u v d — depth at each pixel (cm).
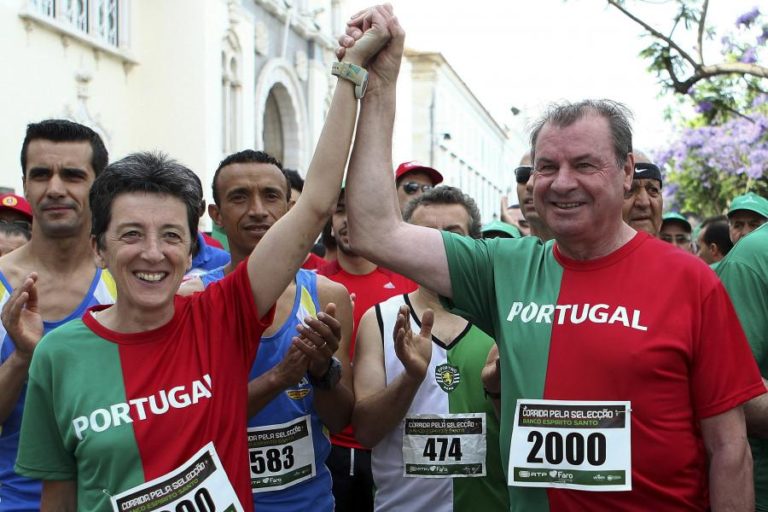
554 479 233
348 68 258
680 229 739
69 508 247
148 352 237
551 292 246
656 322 231
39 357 240
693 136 1391
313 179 255
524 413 238
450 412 327
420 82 3825
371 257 263
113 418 229
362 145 266
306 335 271
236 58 1720
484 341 332
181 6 1559
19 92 1195
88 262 322
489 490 325
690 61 633
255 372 298
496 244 263
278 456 298
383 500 334
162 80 1566
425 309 339
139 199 236
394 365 329
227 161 347
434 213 382
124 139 1529
